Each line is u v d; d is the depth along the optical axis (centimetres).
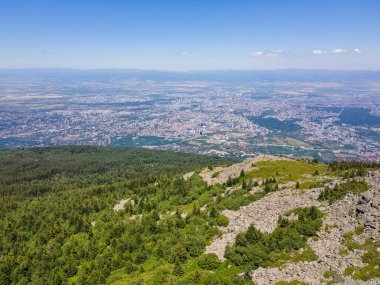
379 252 6575
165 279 7919
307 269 6856
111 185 18888
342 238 7481
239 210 10556
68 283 10325
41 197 19538
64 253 12112
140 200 15050
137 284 8131
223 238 9106
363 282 5975
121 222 12900
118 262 10181
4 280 11306
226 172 15562
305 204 9519
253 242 8294
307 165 14038
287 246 7875
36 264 11662
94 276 9806
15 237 14100
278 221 8856
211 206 11438
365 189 9119
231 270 7706
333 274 6412
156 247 10156
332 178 11188
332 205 8912
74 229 13738
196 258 8656
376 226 7294
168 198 14575
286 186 11438
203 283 7256
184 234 10144
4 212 17062
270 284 6794
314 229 8119
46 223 14762
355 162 12606
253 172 14025
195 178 16050
